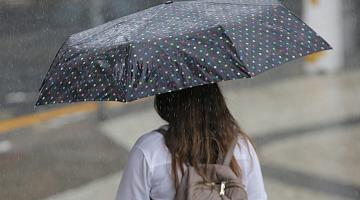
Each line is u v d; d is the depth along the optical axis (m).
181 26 6.14
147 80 5.68
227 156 6.25
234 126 6.54
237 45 5.88
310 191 15.08
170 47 5.84
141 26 6.28
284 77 26.12
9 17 25.92
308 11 28.14
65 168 16.78
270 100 23.05
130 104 22.31
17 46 24.89
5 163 16.97
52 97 6.17
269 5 6.66
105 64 5.90
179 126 6.25
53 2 25.67
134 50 5.82
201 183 6.00
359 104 22.34
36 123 20.39
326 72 26.78
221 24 6.06
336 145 18.22
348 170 16.36
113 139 19.12
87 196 15.15
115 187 15.74
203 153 6.18
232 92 24.02
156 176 6.18
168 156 6.20
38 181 15.85
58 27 25.59
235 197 5.96
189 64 5.75
